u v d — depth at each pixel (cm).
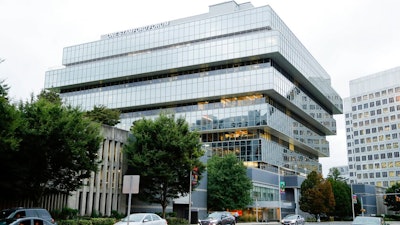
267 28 9381
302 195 8525
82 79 10869
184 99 9631
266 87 8800
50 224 2138
